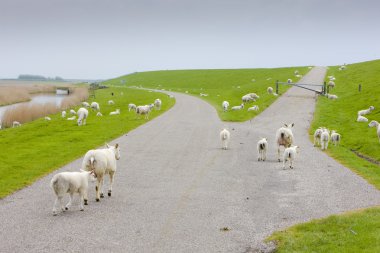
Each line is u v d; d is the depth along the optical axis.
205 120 51.06
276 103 66.75
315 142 35.03
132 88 147.88
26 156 28.75
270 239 13.46
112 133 39.66
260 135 39.00
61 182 15.59
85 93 117.38
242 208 17.00
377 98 58.03
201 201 18.00
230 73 164.50
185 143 34.19
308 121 48.81
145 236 13.83
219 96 92.56
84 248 12.74
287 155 24.56
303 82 94.50
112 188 20.14
